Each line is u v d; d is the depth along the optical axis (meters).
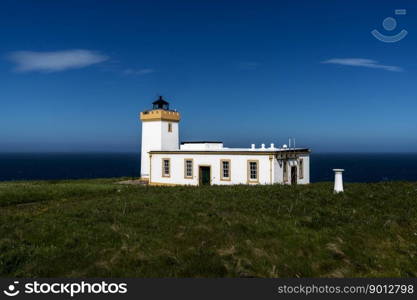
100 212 15.94
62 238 12.62
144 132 43.66
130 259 11.10
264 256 11.76
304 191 20.70
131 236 12.66
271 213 16.02
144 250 11.63
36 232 13.16
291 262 11.70
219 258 11.32
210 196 19.34
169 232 13.24
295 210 16.50
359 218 15.99
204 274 10.68
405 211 17.31
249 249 11.98
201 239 12.66
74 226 13.77
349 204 18.28
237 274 10.73
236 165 34.12
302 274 11.30
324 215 16.14
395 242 14.03
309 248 12.61
